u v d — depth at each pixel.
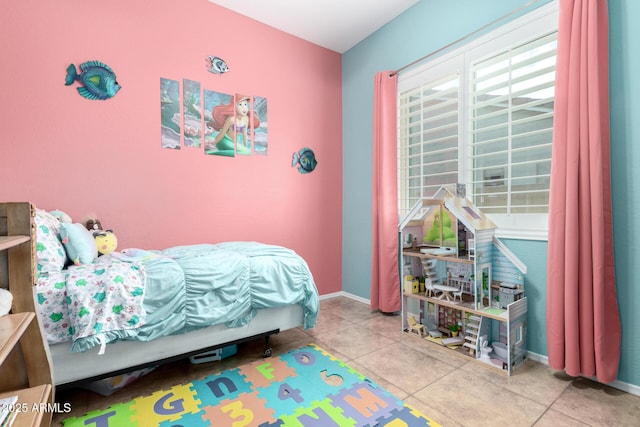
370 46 3.23
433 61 2.62
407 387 1.73
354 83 3.44
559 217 1.75
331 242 3.56
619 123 1.67
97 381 1.65
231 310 1.84
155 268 1.68
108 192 2.33
